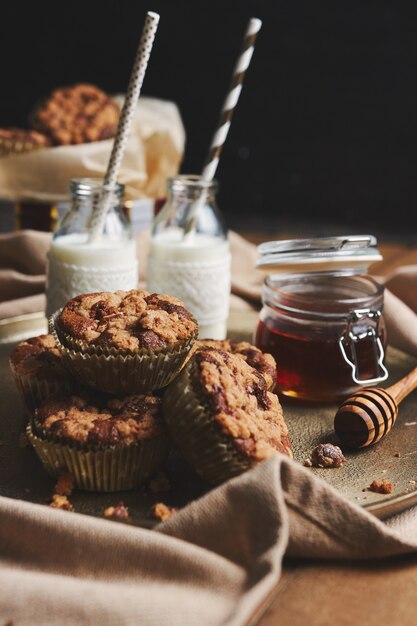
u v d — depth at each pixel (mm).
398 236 1369
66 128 927
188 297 712
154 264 721
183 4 1386
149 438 533
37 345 624
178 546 464
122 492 542
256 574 456
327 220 1419
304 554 491
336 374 634
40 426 540
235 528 478
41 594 445
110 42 1435
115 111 973
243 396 538
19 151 891
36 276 832
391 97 1347
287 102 1388
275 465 485
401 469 562
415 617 453
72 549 474
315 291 679
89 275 681
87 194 680
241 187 1440
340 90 1363
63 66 1461
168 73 1421
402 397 624
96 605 440
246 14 1369
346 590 471
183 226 724
